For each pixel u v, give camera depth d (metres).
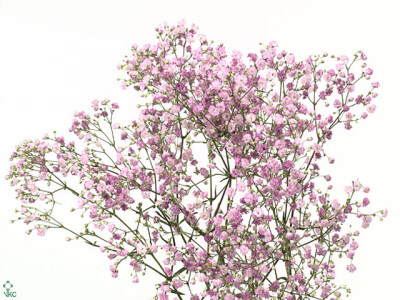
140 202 3.92
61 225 3.93
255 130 3.89
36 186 3.92
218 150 4.04
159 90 3.89
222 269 3.83
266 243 3.91
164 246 3.85
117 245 3.84
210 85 3.90
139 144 4.00
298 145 3.87
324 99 4.12
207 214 3.85
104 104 4.11
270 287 3.91
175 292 3.96
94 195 3.84
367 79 4.07
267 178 3.84
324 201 4.06
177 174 4.02
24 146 4.06
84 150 4.01
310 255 3.92
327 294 3.98
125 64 4.12
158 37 4.13
